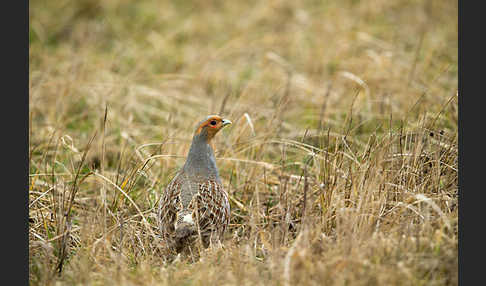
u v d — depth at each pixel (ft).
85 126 51.75
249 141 45.06
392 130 40.91
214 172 36.45
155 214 38.14
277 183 42.06
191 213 33.17
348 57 64.39
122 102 54.60
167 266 32.19
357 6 77.56
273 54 64.28
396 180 36.65
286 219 34.30
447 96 49.73
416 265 28.84
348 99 54.24
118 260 31.63
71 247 35.47
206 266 30.17
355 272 28.12
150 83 61.57
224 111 52.13
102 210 37.93
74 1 79.30
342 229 31.96
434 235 30.83
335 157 38.24
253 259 30.66
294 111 53.42
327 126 48.98
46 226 35.83
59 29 74.02
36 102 53.52
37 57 64.75
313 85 58.65
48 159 45.73
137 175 42.34
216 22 77.61
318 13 77.00
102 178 40.11
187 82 60.85
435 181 36.04
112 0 80.69
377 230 31.81
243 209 39.93
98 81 57.82
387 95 51.65
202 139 36.04
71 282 31.07
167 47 70.90
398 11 75.15
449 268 28.96
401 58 61.52
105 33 74.43
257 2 80.84
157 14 79.87
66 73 58.34
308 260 29.14
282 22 75.25
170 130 49.42
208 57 66.74
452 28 67.87
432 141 39.11
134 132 50.16
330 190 36.27
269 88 57.67
